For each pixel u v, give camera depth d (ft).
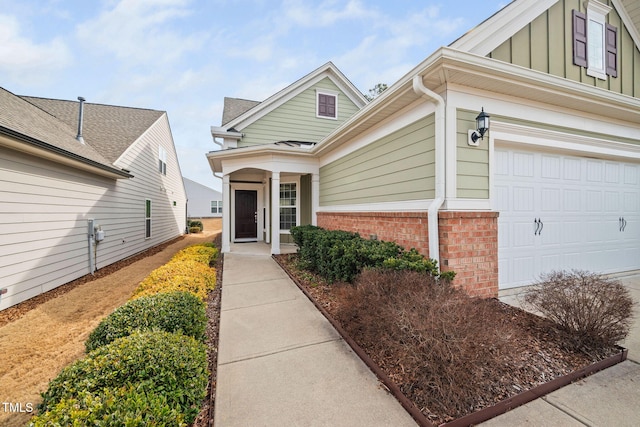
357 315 9.20
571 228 15.24
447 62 10.29
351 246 13.48
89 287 16.96
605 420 5.81
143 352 5.73
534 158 14.16
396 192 14.75
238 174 35.32
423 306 7.23
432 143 12.17
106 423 3.99
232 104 37.83
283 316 11.66
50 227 16.57
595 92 12.96
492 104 12.39
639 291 13.85
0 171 13.28
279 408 6.34
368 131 17.63
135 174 29.96
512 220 13.53
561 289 8.93
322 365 8.03
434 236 11.44
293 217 32.45
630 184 17.49
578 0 14.49
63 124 25.73
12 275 13.78
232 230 36.52
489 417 5.94
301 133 33.35
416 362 6.54
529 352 8.06
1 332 10.73
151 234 35.70
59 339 10.11
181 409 5.35
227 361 8.27
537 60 13.26
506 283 13.28
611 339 7.84
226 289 15.53
